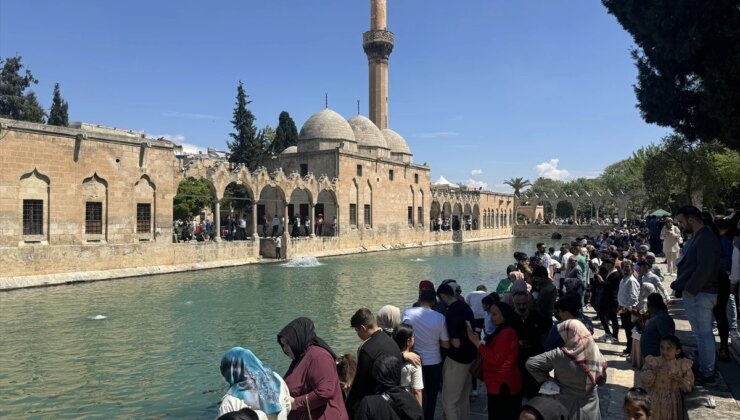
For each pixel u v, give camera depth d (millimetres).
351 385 6742
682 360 6961
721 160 41938
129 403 11344
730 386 8641
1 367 13758
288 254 43625
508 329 7566
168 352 15211
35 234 29469
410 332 7457
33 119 69875
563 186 137750
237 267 38719
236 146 62969
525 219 121438
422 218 71812
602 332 15375
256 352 15227
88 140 31781
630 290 11594
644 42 13625
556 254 22375
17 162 28422
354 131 67062
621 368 11227
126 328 18141
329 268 38406
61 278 28891
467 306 8195
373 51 71375
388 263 42906
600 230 92562
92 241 32219
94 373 13320
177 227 56500
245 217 61156
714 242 8500
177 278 31938
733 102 11438
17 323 18859
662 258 32375
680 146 44562
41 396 11727
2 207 27766
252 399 5309
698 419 7277
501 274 34969
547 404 4887
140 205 35031
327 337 16812
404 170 66688
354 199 57000
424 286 9250
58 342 16219
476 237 85750
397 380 6105
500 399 7395
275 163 59438
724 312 9922
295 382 6004
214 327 18328
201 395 11844
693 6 11773
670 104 13727
